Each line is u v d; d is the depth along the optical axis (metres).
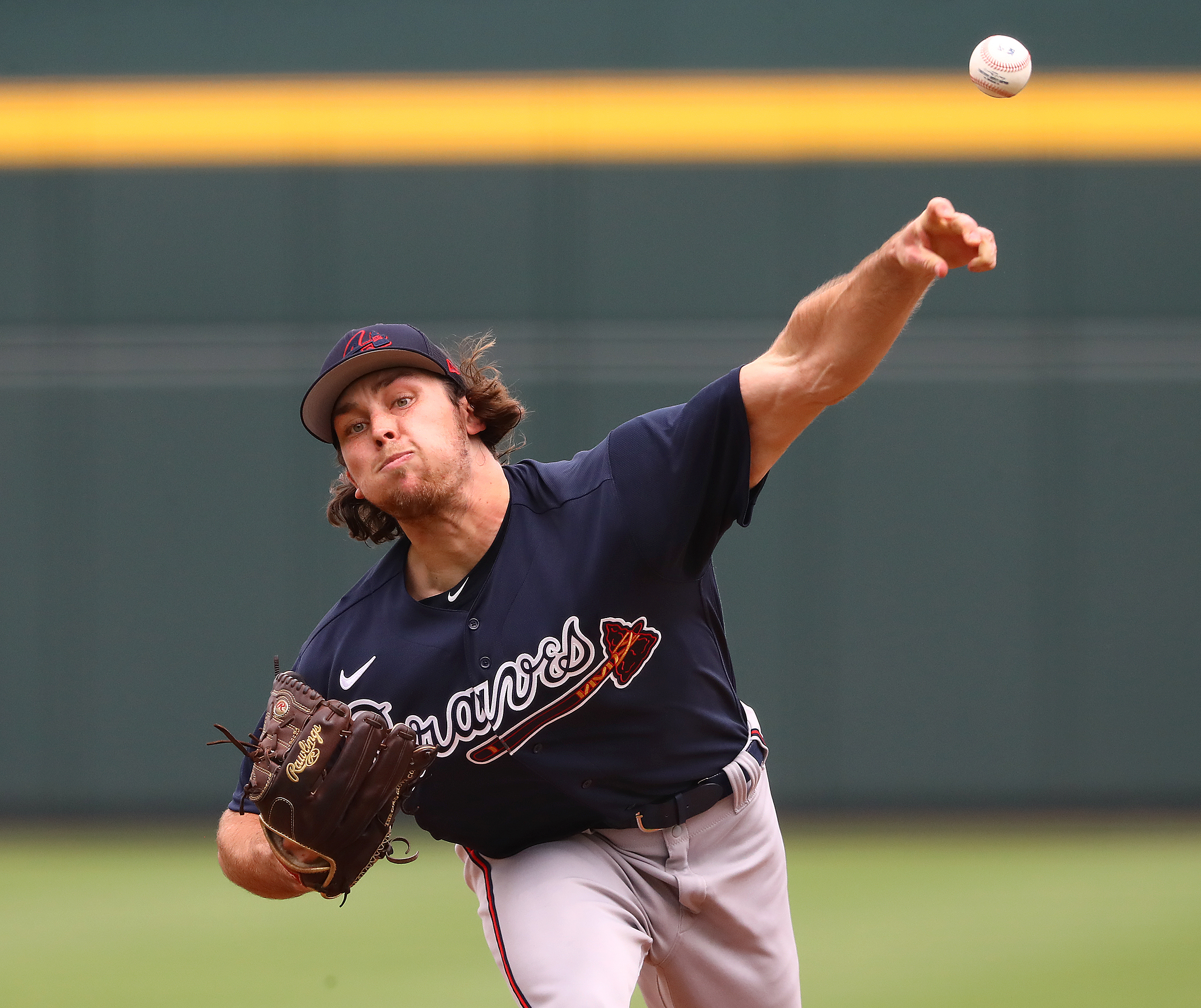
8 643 27.62
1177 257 27.30
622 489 9.02
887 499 27.22
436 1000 16.61
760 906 10.21
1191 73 27.41
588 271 28.02
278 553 27.81
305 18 28.19
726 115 27.89
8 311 28.09
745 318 27.89
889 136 27.70
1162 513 27.03
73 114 28.17
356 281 28.11
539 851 9.83
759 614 27.22
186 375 27.98
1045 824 26.56
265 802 8.97
